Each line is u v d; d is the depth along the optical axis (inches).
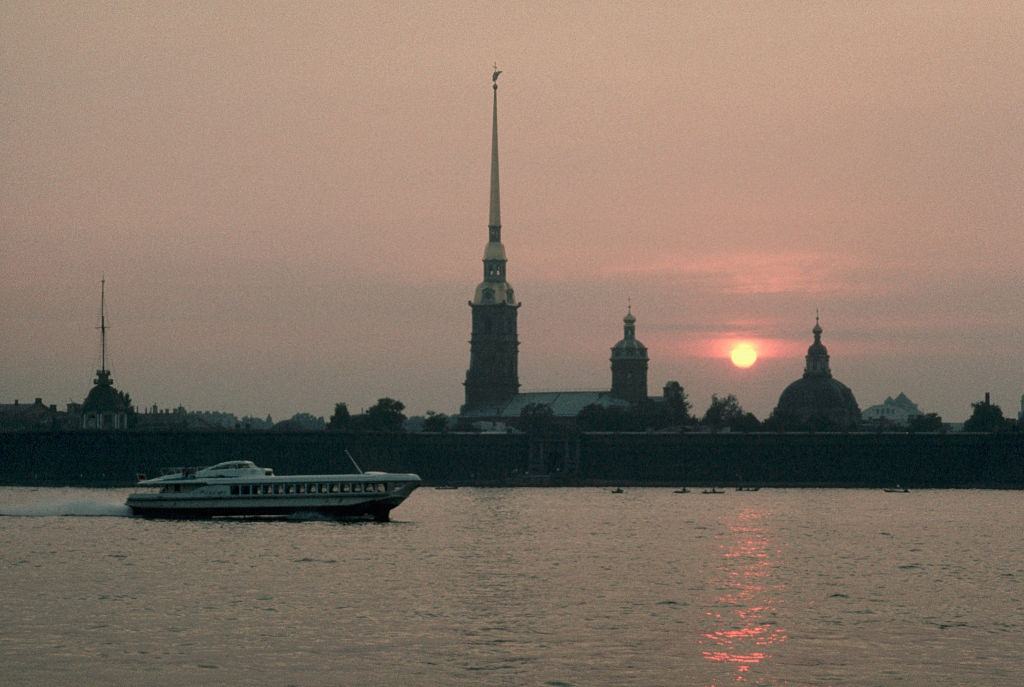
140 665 5378.9
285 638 5851.4
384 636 5915.4
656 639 5905.5
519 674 5295.3
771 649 5748.0
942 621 6397.6
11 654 5546.3
